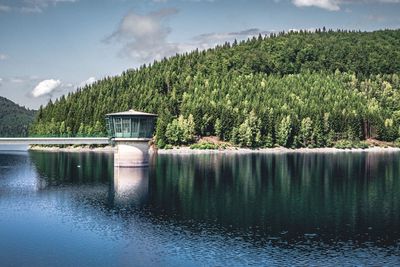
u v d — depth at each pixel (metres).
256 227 70.88
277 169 148.75
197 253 58.59
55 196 98.31
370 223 73.44
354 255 57.97
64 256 57.66
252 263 55.03
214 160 185.62
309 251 59.41
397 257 57.31
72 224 73.00
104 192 103.06
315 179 123.81
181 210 83.31
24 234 67.38
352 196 97.19
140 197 96.56
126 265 54.62
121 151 147.62
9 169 150.75
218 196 97.38
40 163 171.75
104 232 68.31
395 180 121.69
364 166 158.12
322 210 83.25
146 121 145.38
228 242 63.00
